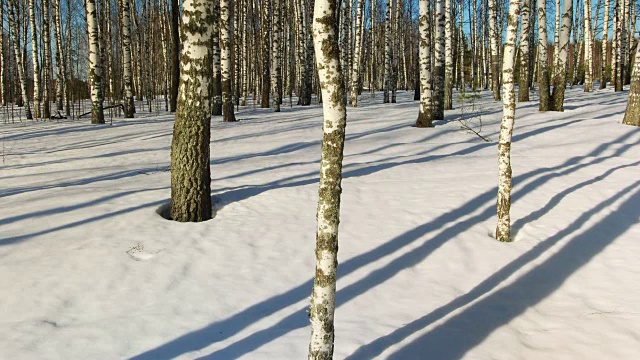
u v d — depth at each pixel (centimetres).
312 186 874
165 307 470
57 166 1110
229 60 1805
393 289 521
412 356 395
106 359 382
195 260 579
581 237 650
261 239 646
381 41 4381
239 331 431
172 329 431
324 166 323
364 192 837
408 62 4909
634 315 461
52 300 474
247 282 529
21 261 554
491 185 857
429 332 434
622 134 1233
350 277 548
